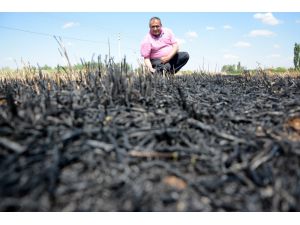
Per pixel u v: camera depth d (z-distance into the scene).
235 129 1.79
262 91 3.27
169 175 1.25
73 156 1.28
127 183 1.17
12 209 1.03
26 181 1.11
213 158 1.38
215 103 2.49
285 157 1.39
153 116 1.88
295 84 3.53
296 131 1.77
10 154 1.28
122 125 1.74
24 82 3.27
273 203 1.10
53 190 1.09
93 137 1.48
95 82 2.49
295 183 1.20
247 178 1.25
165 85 3.29
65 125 1.59
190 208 1.09
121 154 1.33
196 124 1.73
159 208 1.08
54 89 2.65
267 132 1.72
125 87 2.24
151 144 1.46
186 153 1.42
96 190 1.13
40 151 1.29
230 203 1.11
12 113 1.57
